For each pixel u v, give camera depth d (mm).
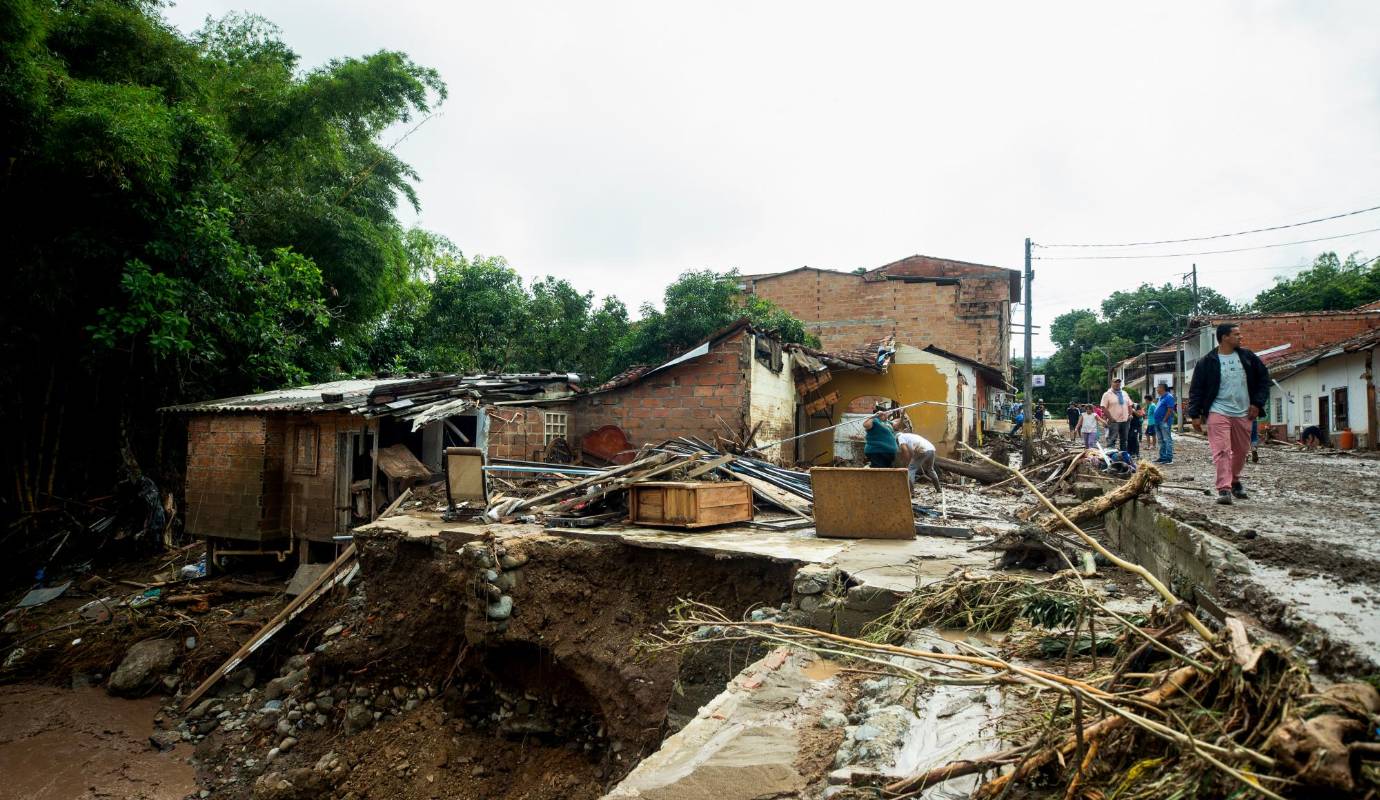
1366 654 2654
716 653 6172
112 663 10516
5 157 11852
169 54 14195
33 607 12359
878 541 7598
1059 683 2555
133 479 14695
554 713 7828
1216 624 3811
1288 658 2299
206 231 13289
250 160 16219
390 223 19719
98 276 13391
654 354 20625
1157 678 2688
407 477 11852
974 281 30250
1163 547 5188
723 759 3287
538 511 9742
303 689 9281
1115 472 13281
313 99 15602
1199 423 7621
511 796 7215
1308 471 12195
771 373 15961
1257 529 5648
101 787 8047
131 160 11828
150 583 12781
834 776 2949
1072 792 2355
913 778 2742
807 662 4672
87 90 11820
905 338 30422
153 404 15617
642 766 3311
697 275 20875
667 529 8539
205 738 9000
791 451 17219
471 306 21688
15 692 10055
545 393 14570
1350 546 4883
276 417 12336
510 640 7742
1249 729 2201
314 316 16422
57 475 14820
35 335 13312
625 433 14883
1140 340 54312
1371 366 18812
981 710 3377
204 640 10578
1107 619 4270
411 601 8977
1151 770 2270
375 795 7535
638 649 7160
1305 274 42406
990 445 21844
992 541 7359
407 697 8672
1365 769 1817
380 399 11492
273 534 12172
